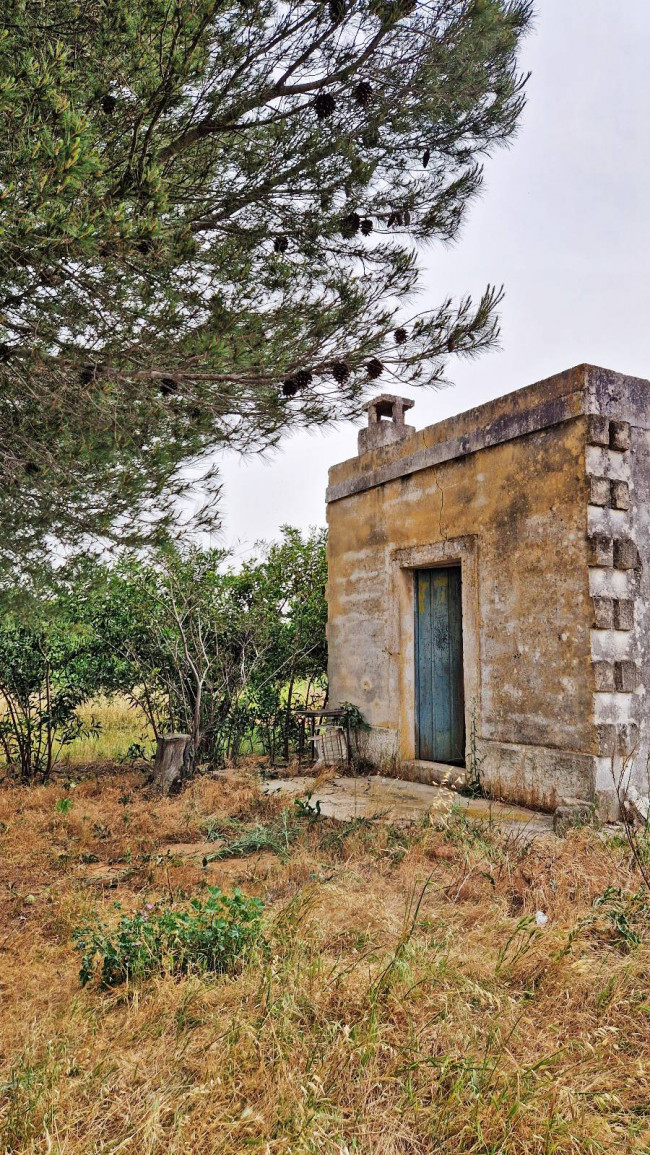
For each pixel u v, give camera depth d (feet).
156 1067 8.11
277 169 14.56
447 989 9.39
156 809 21.07
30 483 13.61
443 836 16.16
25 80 10.20
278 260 15.87
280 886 14.01
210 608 28.60
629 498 18.94
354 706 27.81
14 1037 8.81
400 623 26.02
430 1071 7.98
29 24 11.10
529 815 18.54
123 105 12.27
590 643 17.99
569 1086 7.77
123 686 28.43
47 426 13.44
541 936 10.73
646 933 11.28
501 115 15.98
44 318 11.87
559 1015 9.27
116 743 32.45
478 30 14.01
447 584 25.40
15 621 22.31
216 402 14.39
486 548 21.74
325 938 11.04
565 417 18.95
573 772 18.10
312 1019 9.00
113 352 12.60
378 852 15.46
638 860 13.83
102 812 20.90
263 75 13.50
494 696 21.03
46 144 9.33
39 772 26.94
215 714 28.58
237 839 17.75
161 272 12.42
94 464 13.93
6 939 11.97
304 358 14.19
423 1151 7.07
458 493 23.13
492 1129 7.09
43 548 15.39
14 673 25.79
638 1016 9.35
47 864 16.15
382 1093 7.68
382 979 9.32
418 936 10.99
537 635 19.65
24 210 9.53
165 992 9.51
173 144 13.58
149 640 28.45
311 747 30.42
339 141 14.11
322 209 15.38
